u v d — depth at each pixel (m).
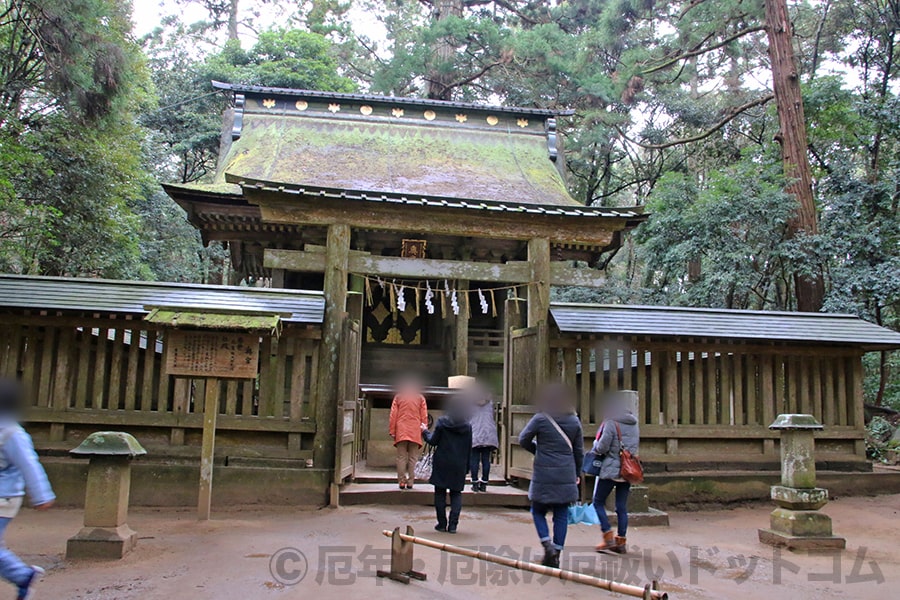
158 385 10.14
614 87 22.09
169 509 8.69
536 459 5.97
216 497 8.84
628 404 6.84
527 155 20.69
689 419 10.59
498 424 11.99
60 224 14.98
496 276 10.53
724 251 16.70
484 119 21.55
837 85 18.23
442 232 10.45
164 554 6.14
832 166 18.62
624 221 10.79
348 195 9.89
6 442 4.20
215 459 9.25
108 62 13.46
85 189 15.05
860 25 20.55
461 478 7.50
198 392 9.37
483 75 28.34
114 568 5.62
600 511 6.78
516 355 10.63
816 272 16.14
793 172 16.72
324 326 9.64
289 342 9.62
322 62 31.81
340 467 8.99
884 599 5.51
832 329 10.91
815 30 22.38
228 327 7.70
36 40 13.16
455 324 19.66
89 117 14.02
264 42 31.75
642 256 22.81
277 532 7.29
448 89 27.12
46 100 14.59
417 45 26.47
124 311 8.93
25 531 7.07
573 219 10.67
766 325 10.80
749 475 10.38
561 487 5.82
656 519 8.59
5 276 9.33
